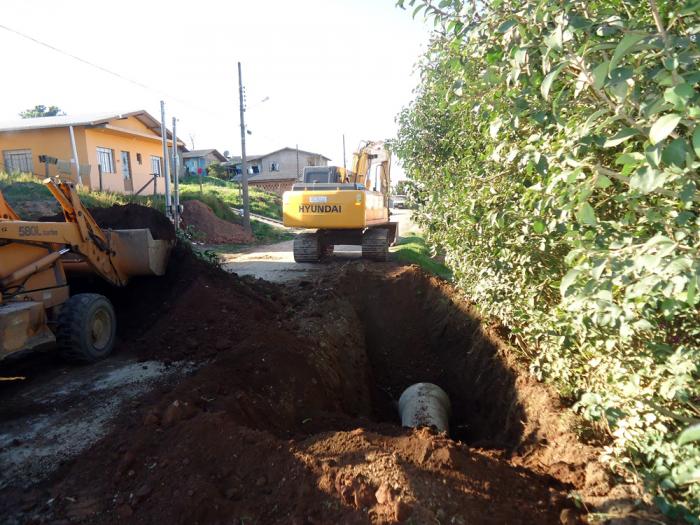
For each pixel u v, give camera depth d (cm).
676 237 239
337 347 784
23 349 516
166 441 403
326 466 350
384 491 318
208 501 335
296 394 588
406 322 1068
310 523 315
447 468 367
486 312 750
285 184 5712
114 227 805
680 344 337
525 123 383
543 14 239
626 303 263
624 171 230
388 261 1454
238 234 2327
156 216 833
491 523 320
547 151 294
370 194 1480
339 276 1110
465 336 875
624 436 353
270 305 837
